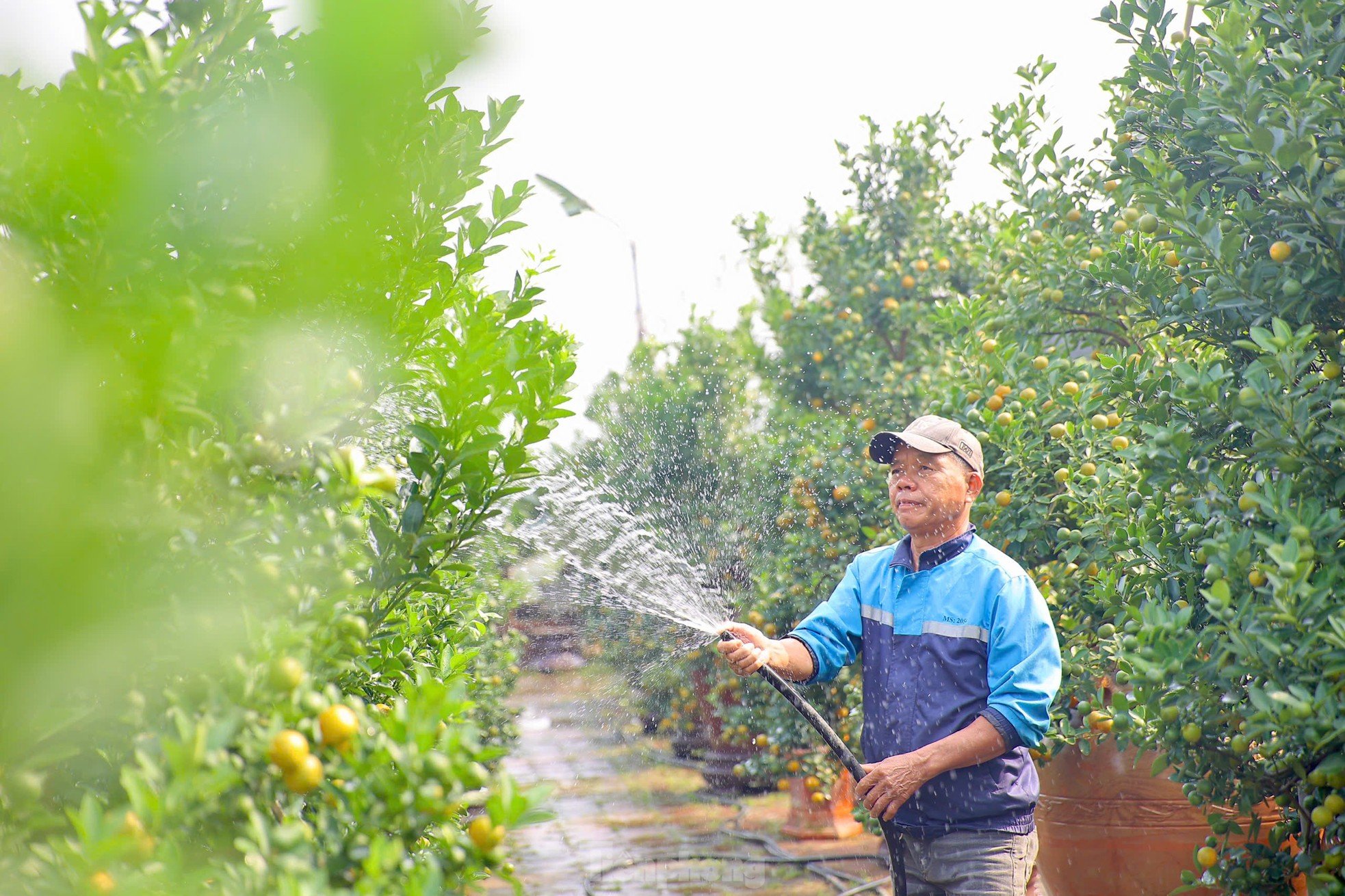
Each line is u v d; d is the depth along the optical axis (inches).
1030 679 109.8
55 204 51.8
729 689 238.8
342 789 55.2
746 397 322.7
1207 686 91.4
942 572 118.7
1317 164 91.3
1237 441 104.3
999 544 153.0
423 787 54.0
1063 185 184.1
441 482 72.7
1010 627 112.0
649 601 169.2
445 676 79.1
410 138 64.2
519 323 79.3
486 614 115.3
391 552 72.0
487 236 78.6
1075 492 135.7
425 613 96.2
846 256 283.3
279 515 58.1
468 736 56.9
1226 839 104.6
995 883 109.4
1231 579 89.9
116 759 52.5
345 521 60.1
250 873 47.1
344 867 53.3
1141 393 113.2
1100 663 134.2
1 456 43.7
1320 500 90.4
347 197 61.4
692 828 231.8
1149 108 126.6
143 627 49.8
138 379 51.5
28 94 55.8
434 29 37.7
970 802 110.0
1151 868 135.0
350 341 73.4
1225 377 96.2
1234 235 98.7
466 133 74.7
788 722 213.6
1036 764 142.7
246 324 56.9
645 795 264.5
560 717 372.2
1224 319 109.2
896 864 118.3
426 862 56.4
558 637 430.6
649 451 316.8
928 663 116.0
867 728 123.1
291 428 58.0
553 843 223.0
